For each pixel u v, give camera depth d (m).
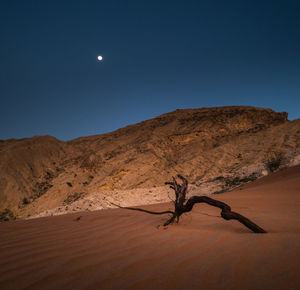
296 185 10.37
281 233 2.69
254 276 1.59
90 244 2.79
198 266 1.86
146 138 53.94
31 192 42.56
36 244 2.87
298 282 1.44
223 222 3.86
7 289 1.65
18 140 62.09
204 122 57.06
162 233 3.19
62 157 54.62
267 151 37.44
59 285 1.68
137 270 1.88
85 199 15.38
